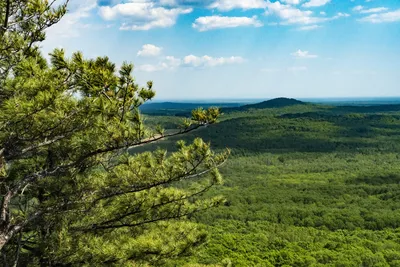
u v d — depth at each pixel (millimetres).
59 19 5676
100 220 6609
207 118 4871
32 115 4734
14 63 5160
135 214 6637
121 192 6035
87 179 6531
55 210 5867
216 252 42531
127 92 4914
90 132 5328
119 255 5961
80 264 5895
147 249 6145
